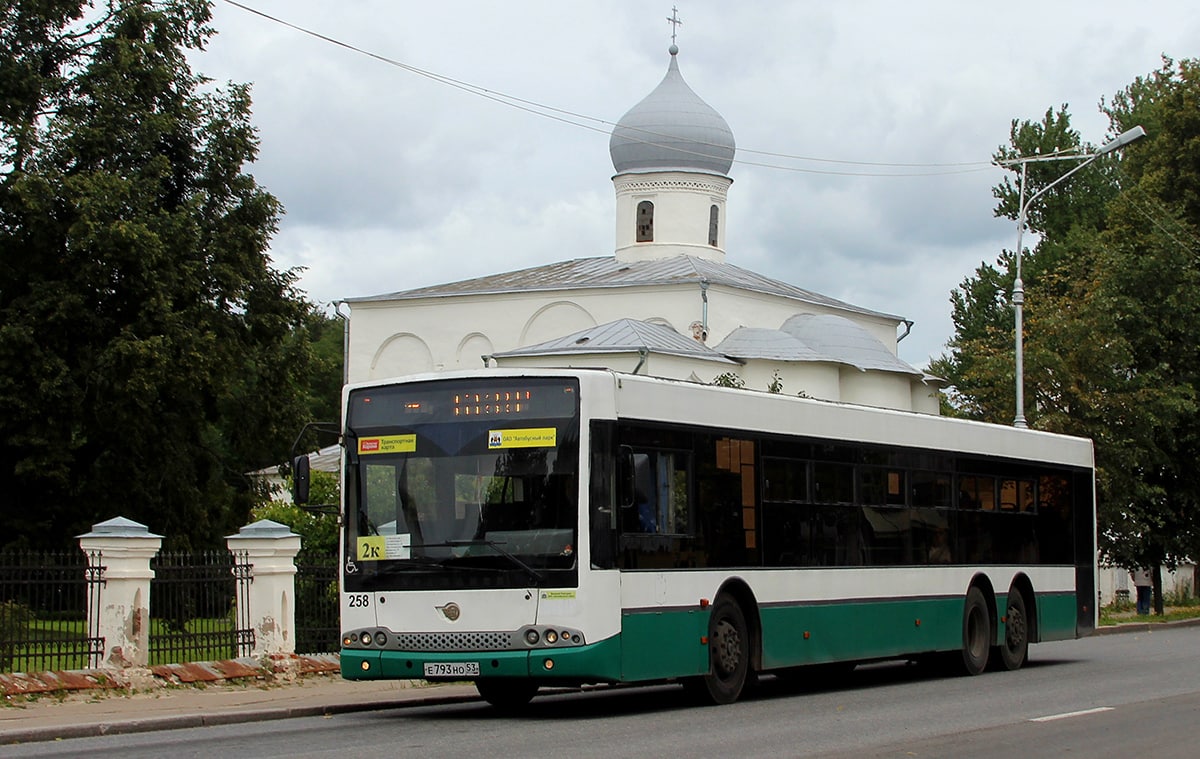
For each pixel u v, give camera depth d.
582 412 15.58
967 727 14.73
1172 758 12.48
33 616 18.42
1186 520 42.94
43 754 12.67
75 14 39.16
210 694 18.48
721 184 65.12
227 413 40.88
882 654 19.94
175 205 39.75
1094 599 25.69
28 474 36.44
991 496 22.97
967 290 71.69
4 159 36.88
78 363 36.56
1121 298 42.41
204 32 40.75
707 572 16.97
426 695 18.88
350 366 66.12
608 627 15.39
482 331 63.41
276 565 21.02
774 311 60.62
